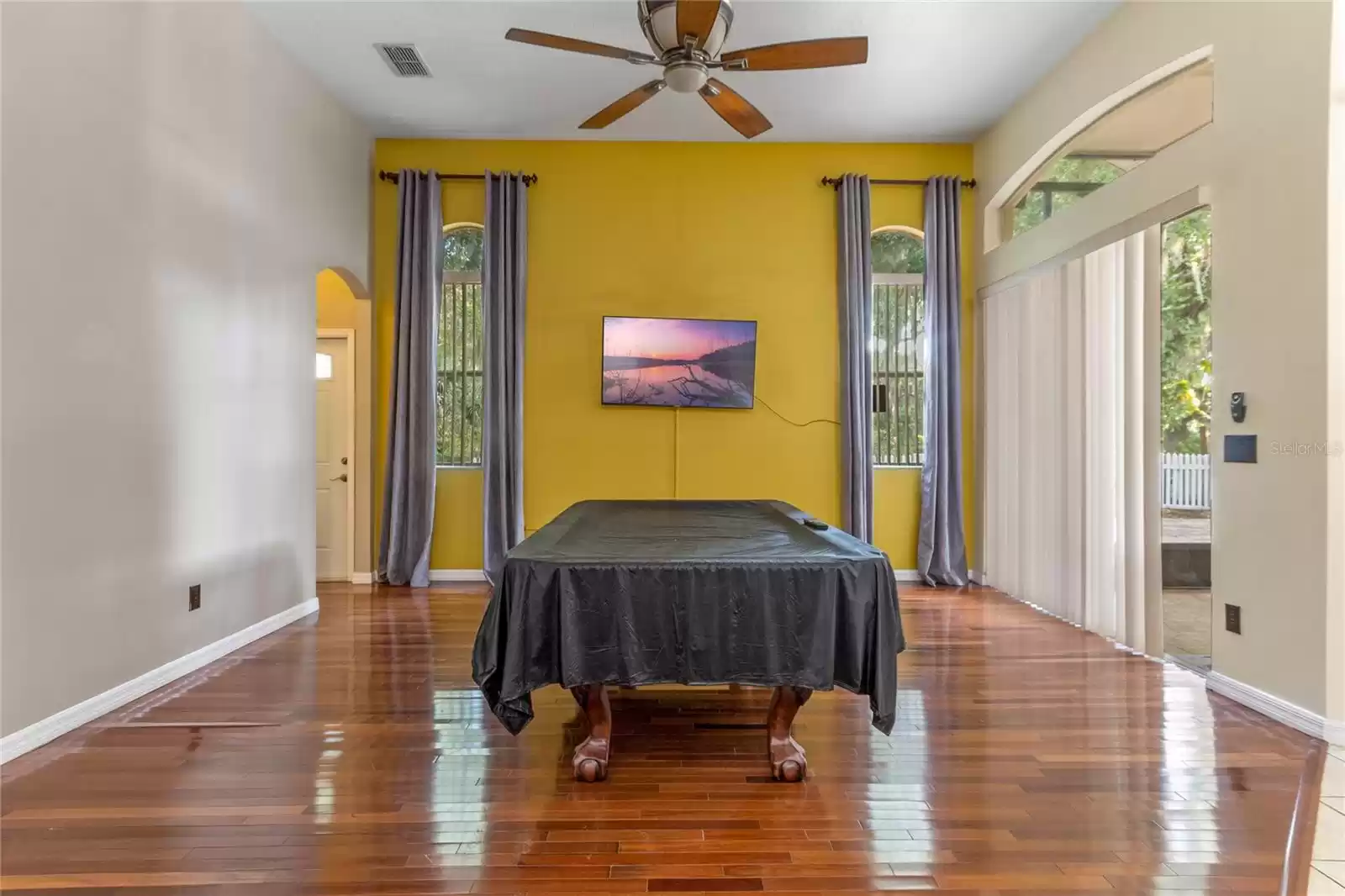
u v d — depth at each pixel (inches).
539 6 149.6
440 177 218.2
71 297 106.3
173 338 128.7
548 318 219.8
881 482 223.8
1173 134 141.3
